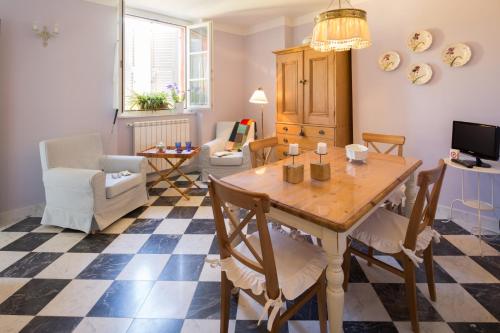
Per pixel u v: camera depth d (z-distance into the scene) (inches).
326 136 139.8
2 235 103.5
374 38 129.9
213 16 171.6
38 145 122.9
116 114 146.3
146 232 106.3
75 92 131.6
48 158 108.9
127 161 130.0
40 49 119.9
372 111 134.0
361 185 64.3
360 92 137.2
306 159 90.2
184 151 144.5
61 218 106.4
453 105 110.5
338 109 136.6
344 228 45.2
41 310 66.5
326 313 61.0
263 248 44.3
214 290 73.9
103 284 76.1
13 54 113.4
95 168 130.3
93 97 137.7
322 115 140.5
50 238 101.4
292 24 175.3
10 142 115.9
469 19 103.9
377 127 133.1
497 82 99.7
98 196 103.1
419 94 119.0
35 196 124.0
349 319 63.7
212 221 116.1
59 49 125.0
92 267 83.8
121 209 115.8
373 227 66.1
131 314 65.5
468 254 88.7
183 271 82.1
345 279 72.2
